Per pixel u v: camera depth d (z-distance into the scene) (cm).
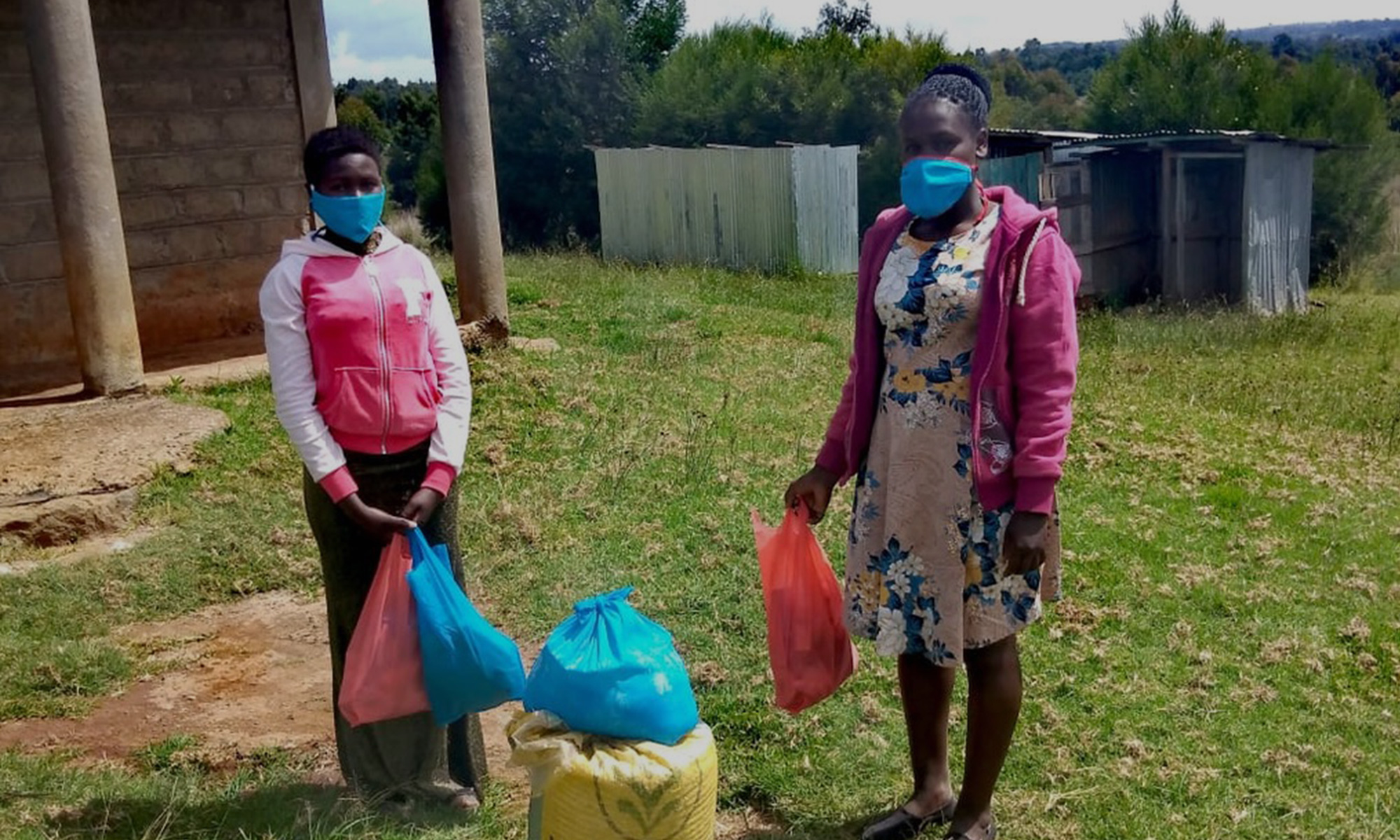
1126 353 1280
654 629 310
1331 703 446
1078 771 397
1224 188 1838
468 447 734
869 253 341
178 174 988
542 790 298
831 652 365
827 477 362
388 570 331
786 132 2664
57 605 540
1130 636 501
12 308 909
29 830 339
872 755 406
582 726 298
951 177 312
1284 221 1822
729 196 1892
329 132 331
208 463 702
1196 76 2450
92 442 702
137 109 962
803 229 1838
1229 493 678
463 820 360
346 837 339
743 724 425
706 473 690
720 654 478
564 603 534
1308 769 401
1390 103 3391
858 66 2703
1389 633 505
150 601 554
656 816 291
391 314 334
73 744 427
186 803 365
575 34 2688
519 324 1042
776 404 851
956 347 321
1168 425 845
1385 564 582
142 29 958
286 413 329
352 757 362
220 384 841
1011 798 381
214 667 493
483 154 920
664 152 1964
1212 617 519
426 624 328
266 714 453
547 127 2691
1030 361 315
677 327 1078
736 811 385
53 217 921
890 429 333
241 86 1011
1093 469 726
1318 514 650
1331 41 2491
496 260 937
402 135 3388
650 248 2030
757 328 1108
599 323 1068
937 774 358
